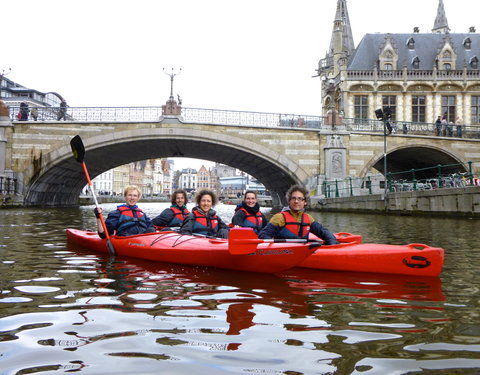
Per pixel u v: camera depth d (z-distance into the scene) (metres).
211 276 5.24
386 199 20.05
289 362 2.59
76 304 3.93
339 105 35.50
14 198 25.22
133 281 4.95
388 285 4.72
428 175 37.25
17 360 2.63
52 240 8.87
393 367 2.51
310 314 3.62
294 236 5.71
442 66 35.31
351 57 39.00
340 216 19.09
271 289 4.55
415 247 5.45
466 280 4.95
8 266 5.86
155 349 2.80
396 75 34.12
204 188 6.90
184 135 26.58
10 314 3.60
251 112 27.52
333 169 27.22
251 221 6.79
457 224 12.97
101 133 26.31
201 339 3.00
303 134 27.47
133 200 7.30
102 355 2.71
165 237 6.46
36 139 26.05
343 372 2.44
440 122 29.62
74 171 30.95
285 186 32.88
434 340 2.97
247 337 3.03
